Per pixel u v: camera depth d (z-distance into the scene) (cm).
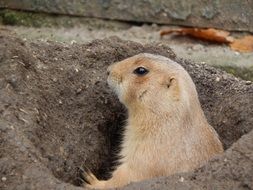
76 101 1012
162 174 948
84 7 1414
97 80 1055
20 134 851
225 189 793
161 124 969
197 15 1423
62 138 950
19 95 914
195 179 803
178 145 953
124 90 999
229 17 1420
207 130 973
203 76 1129
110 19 1423
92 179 945
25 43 1035
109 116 1045
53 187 791
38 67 1005
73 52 1086
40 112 927
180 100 962
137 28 1427
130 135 998
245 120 1024
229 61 1369
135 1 1419
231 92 1096
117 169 976
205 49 1392
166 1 1419
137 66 999
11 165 814
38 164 819
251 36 1420
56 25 1412
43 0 1403
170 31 1411
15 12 1407
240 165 810
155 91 980
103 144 1018
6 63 933
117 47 1121
